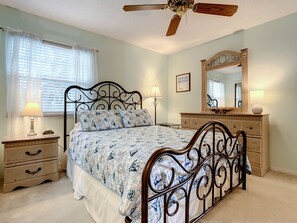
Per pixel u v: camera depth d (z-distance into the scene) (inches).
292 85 102.6
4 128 93.6
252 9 95.7
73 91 115.6
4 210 65.3
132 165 47.6
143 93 159.8
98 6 93.3
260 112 107.0
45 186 86.4
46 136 92.0
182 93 166.9
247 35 120.8
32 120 93.1
